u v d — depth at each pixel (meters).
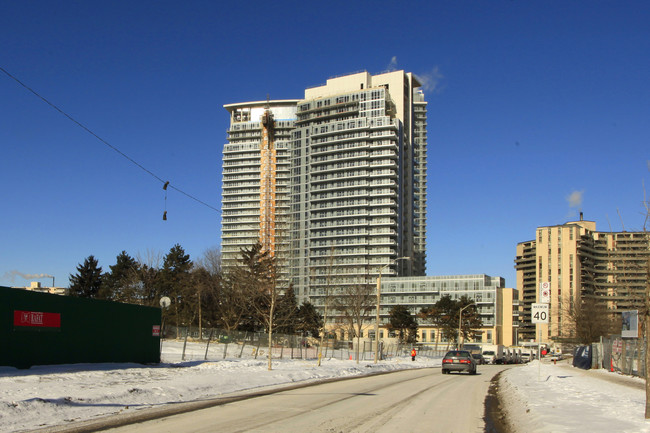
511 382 29.27
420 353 86.56
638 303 36.44
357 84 179.75
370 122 167.50
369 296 82.75
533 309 29.83
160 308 32.38
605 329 78.19
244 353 52.25
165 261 87.31
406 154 178.38
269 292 50.12
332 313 108.12
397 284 153.38
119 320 28.64
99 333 27.08
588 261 156.75
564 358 92.06
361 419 14.07
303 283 150.75
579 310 84.56
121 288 78.31
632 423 13.16
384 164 164.25
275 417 13.82
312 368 34.31
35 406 13.34
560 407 16.84
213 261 81.62
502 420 15.06
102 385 18.62
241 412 14.62
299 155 180.12
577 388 24.95
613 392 22.95
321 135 173.88
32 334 22.97
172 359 36.31
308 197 174.38
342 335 106.38
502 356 76.31
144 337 30.62
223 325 73.94
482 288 144.25
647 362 14.45
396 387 25.62
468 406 18.36
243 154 199.38
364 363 47.28
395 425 13.26
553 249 163.88
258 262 60.94
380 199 163.75
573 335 95.12
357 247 162.12
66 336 24.91
